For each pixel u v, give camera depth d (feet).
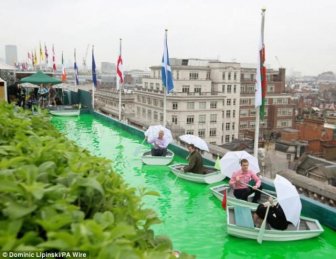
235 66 254.68
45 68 176.45
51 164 9.26
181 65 236.43
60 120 78.48
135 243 8.31
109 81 367.25
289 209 22.52
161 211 28.94
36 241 6.32
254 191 29.86
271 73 305.73
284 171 39.11
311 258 21.67
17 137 13.41
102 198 9.07
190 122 226.58
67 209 7.23
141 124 73.36
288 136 206.59
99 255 5.74
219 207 30.04
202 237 24.17
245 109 276.00
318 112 299.38
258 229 22.86
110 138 61.26
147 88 258.57
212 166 40.06
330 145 167.94
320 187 32.71
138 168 42.42
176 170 38.24
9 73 101.50
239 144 166.81
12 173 8.42
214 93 236.22
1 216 7.00
